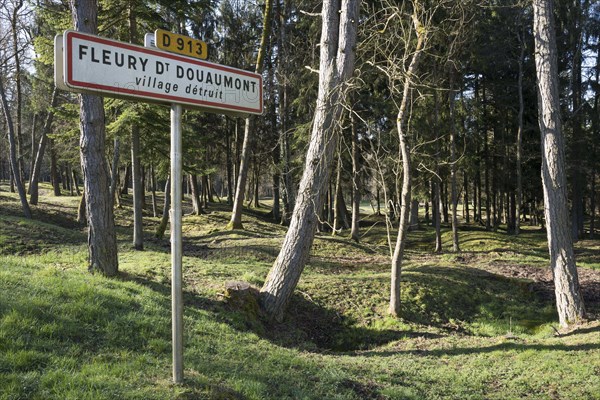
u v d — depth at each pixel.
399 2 15.77
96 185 8.85
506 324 11.14
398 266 10.51
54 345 4.82
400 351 8.40
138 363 4.73
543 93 9.62
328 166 9.85
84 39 3.10
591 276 16.05
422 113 20.30
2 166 60.16
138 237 14.19
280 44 25.11
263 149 31.48
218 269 11.71
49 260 10.35
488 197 32.97
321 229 26.72
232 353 6.07
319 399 4.89
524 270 16.56
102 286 7.48
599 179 36.25
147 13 13.55
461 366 7.03
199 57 3.77
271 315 9.38
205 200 34.75
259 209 39.47
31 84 25.53
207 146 33.38
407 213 10.37
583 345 7.52
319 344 9.20
